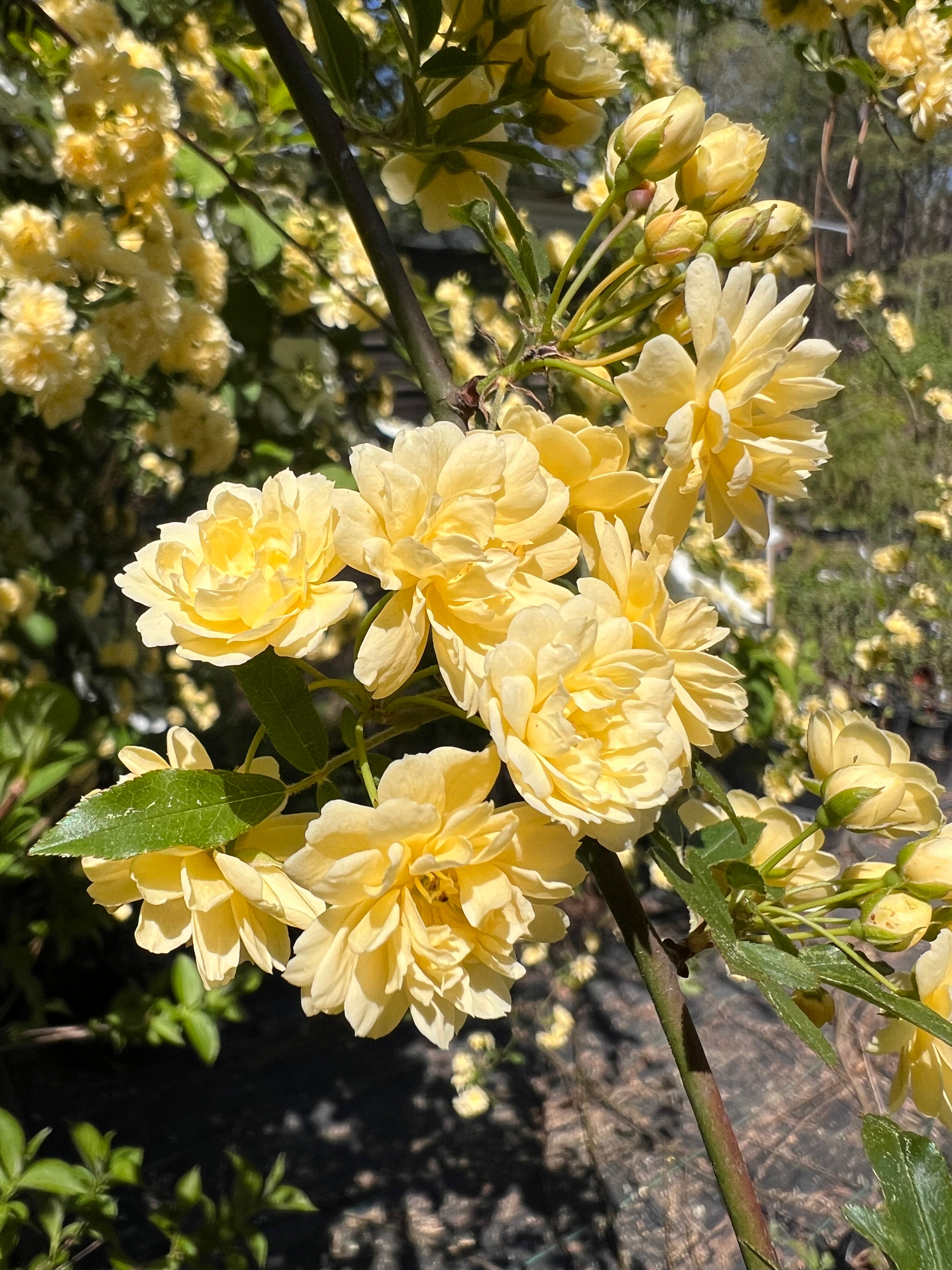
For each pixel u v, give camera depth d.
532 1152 0.54
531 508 0.10
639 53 0.43
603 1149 0.51
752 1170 0.51
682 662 0.12
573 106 0.15
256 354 0.33
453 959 0.10
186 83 0.35
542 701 0.10
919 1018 0.11
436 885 0.10
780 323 0.11
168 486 0.34
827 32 0.33
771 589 0.52
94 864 0.11
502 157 0.16
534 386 0.32
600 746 0.10
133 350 0.25
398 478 0.10
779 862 0.15
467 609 0.10
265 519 0.10
